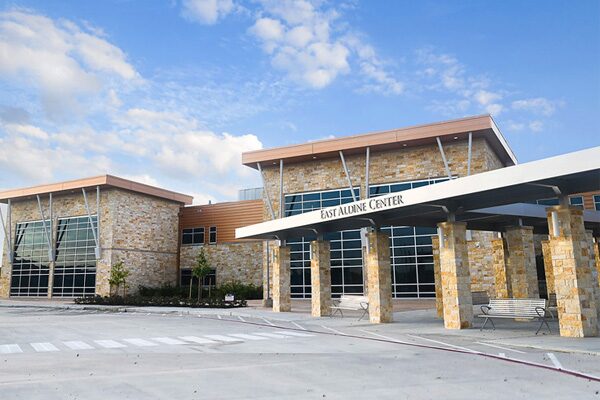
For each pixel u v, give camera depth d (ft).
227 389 23.49
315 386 23.99
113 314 83.92
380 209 54.34
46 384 24.86
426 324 56.18
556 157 36.68
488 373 26.61
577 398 20.86
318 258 72.79
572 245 40.60
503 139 100.01
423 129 93.76
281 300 82.23
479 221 63.62
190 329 54.95
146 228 138.21
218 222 143.43
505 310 47.80
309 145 104.27
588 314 40.29
